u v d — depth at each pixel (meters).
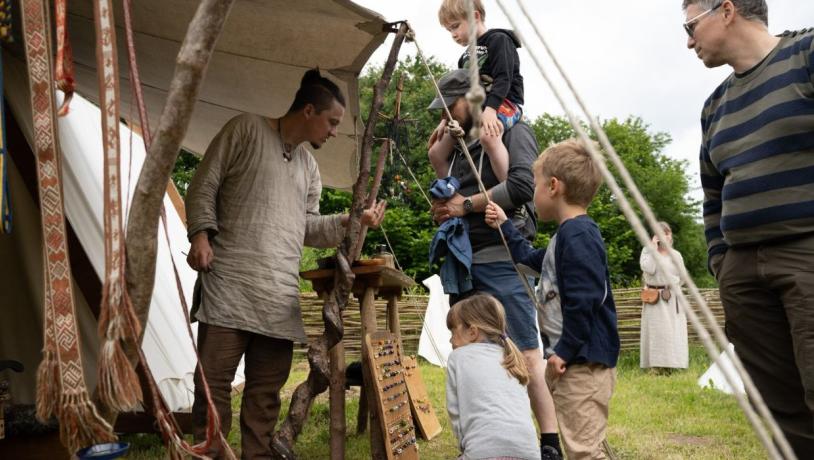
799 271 2.47
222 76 3.76
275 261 3.07
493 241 3.31
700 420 5.02
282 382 3.14
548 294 2.79
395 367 3.78
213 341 2.96
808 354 2.44
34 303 4.34
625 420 5.02
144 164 1.76
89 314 4.12
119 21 3.36
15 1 2.87
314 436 4.57
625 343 10.48
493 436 2.52
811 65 2.43
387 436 3.41
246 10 3.13
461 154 3.51
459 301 3.20
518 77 3.48
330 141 4.09
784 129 2.48
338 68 3.50
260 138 3.13
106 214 1.62
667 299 8.08
